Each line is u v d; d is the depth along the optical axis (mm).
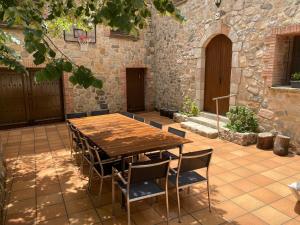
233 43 5281
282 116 4402
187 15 6684
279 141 4184
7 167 3883
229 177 3412
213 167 3746
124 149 2658
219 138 5293
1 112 6492
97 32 7324
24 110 6809
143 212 2637
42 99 7031
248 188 3105
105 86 7750
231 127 5105
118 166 2990
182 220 2484
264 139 4445
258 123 4918
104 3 2271
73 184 3301
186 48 6926
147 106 8836
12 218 2537
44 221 2484
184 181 2570
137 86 8750
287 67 4629
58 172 3691
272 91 4527
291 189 2740
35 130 6324
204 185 3188
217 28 5680
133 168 2146
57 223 2453
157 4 2393
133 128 3674
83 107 7461
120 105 8133
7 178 3482
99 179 3439
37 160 4195
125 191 2322
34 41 1737
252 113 4949
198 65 6520
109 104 7914
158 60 8391
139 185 2480
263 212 2602
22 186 3238
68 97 7156
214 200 2846
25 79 6695
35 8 2188
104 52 7551
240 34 5078
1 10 1876
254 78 4883
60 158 4285
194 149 4602
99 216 2572
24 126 6824
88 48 7250
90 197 2963
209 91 6484
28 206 2762
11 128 6582
